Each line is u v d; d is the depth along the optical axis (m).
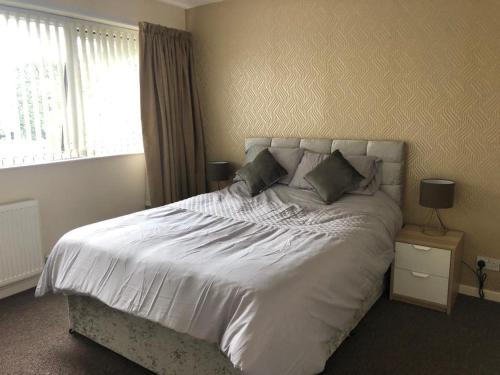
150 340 2.20
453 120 3.15
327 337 2.00
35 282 3.41
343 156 3.47
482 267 3.16
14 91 3.21
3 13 3.08
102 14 3.67
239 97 4.33
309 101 3.86
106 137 3.99
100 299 2.22
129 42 4.11
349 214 2.89
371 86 3.49
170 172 4.30
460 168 3.17
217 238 2.41
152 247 2.28
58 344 2.57
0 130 3.15
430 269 2.93
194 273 1.96
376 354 2.43
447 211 3.26
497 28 2.89
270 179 3.67
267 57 4.05
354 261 2.33
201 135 4.61
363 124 3.59
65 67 3.55
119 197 4.16
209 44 4.45
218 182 4.63
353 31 3.51
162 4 4.27
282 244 2.31
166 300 1.98
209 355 1.96
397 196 3.37
